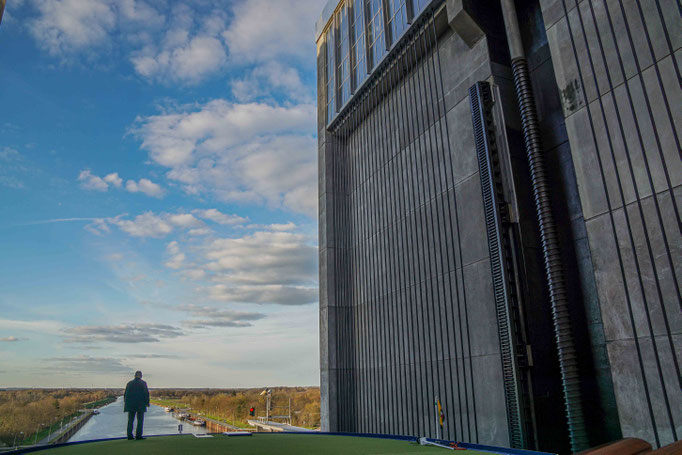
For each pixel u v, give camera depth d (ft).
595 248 27.50
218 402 515.91
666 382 23.20
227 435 40.09
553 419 33.14
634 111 26.40
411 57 50.80
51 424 425.69
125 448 27.61
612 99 27.58
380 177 56.13
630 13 27.22
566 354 30.42
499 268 35.29
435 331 42.50
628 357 25.03
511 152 38.42
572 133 29.76
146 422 523.70
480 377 36.55
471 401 37.29
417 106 49.42
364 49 59.47
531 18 40.22
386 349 51.11
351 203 63.57
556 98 36.60
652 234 24.75
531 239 36.91
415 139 49.19
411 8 50.24
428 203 45.88
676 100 24.59
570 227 33.94
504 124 37.32
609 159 27.35
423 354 44.32
